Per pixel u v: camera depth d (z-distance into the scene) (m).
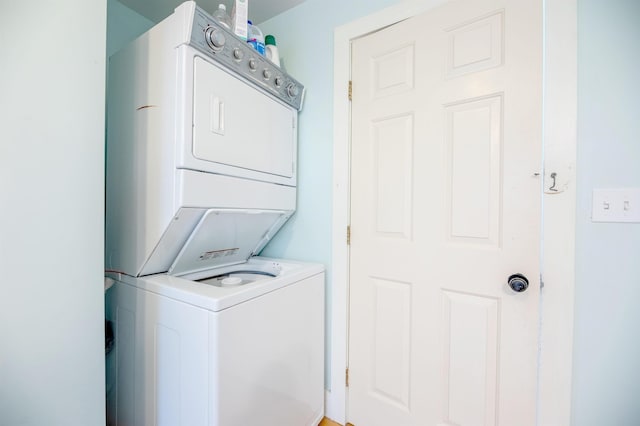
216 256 1.53
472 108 1.27
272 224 1.70
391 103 1.48
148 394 1.16
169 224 1.11
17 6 0.77
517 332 1.17
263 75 1.41
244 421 1.07
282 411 1.28
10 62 0.75
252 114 1.37
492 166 1.22
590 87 1.05
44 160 0.82
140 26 1.85
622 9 1.01
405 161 1.44
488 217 1.23
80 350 0.91
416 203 1.41
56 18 0.84
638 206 0.99
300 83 1.71
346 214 1.62
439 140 1.34
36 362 0.81
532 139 1.14
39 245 0.82
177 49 1.08
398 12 1.44
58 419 0.86
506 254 1.19
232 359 1.01
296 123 1.74
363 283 1.58
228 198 1.25
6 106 0.75
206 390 0.97
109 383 1.35
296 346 1.37
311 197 1.76
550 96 1.10
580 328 1.07
